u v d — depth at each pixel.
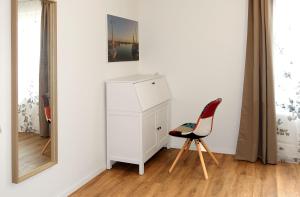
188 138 3.50
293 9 3.66
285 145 3.84
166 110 4.21
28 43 2.37
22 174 2.38
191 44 4.17
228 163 3.79
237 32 3.94
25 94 2.36
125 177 3.37
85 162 3.22
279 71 3.79
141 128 3.39
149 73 4.42
